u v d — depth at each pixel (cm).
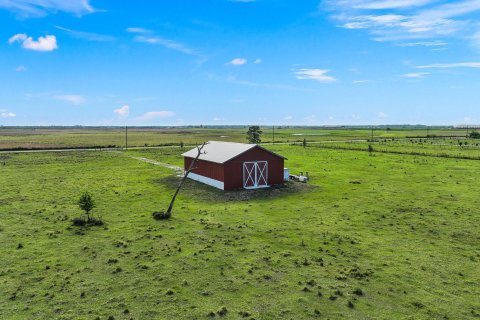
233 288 1898
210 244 2555
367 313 1655
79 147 11125
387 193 4306
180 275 2055
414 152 9138
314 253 2394
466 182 4984
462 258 2297
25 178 5447
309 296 1812
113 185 4888
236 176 4544
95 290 1872
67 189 4597
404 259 2284
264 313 1653
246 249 2458
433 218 3219
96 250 2438
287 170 5094
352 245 2545
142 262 2234
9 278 2003
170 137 19250
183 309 1688
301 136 19812
